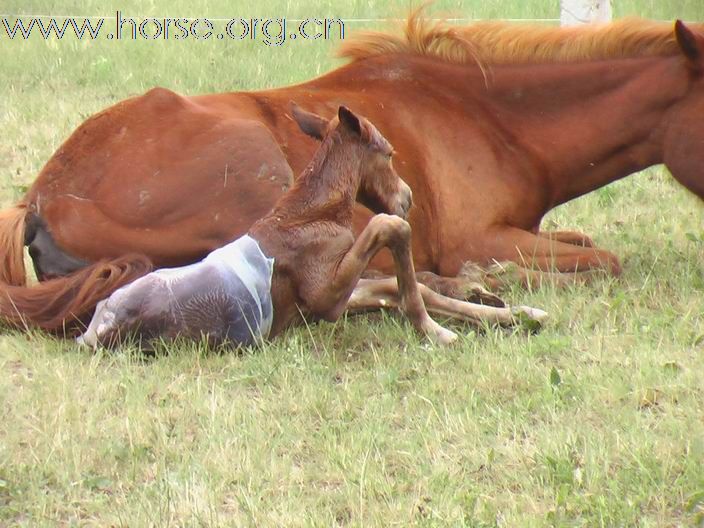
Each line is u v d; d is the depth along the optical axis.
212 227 10.71
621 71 11.77
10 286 10.48
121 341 10.09
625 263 12.33
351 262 10.15
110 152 10.78
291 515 7.70
